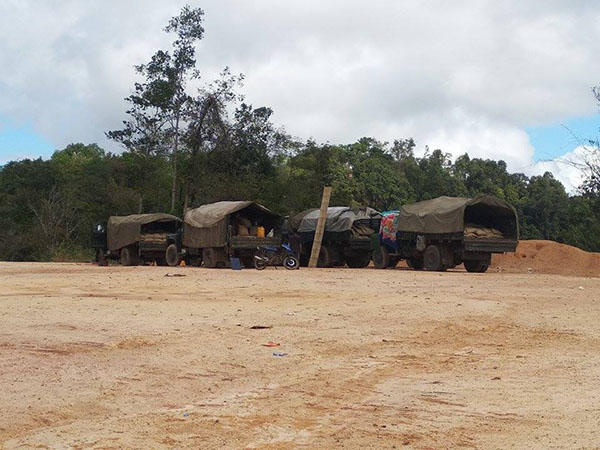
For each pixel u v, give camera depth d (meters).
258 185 52.53
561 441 6.33
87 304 15.95
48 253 56.12
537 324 13.94
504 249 32.03
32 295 18.05
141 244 36.81
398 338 12.14
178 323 13.14
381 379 9.08
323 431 6.80
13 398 7.73
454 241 32.16
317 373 9.38
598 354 10.73
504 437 6.52
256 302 17.03
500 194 66.75
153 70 54.41
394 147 74.06
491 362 10.16
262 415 7.34
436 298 18.50
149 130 55.06
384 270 32.91
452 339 12.17
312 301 17.42
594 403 7.66
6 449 6.12
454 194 67.88
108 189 61.34
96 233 39.72
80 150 100.38
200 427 6.87
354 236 36.06
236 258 32.62
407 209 33.81
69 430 6.70
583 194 41.53
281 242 33.84
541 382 8.80
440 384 8.77
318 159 56.09
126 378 8.78
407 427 6.91
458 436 6.58
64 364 9.40
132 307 15.52
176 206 55.84
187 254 35.59
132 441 6.39
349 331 12.71
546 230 63.50
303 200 52.38
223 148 54.19
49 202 62.28
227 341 11.38
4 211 65.50
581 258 35.06
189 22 54.62
